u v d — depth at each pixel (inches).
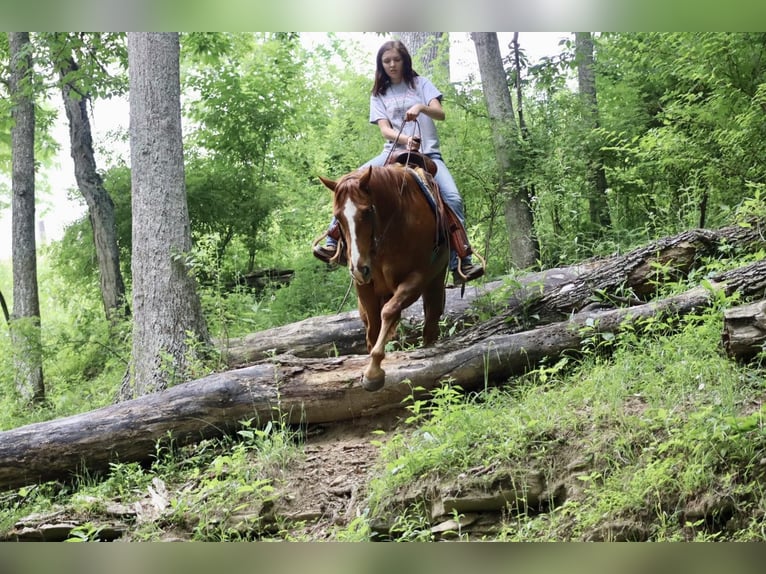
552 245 474.3
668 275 330.3
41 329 491.5
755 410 212.2
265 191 608.4
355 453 271.1
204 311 389.1
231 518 233.3
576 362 289.3
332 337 368.2
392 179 257.3
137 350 366.6
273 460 262.1
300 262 544.7
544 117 528.1
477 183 514.9
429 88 297.0
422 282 266.7
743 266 294.0
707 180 408.8
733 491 181.6
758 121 364.2
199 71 658.2
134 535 232.5
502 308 340.2
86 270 617.3
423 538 205.5
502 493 209.6
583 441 215.3
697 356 250.8
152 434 281.9
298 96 659.4
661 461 198.5
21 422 433.4
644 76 522.6
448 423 243.9
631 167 492.7
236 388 290.2
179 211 375.6
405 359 295.0
